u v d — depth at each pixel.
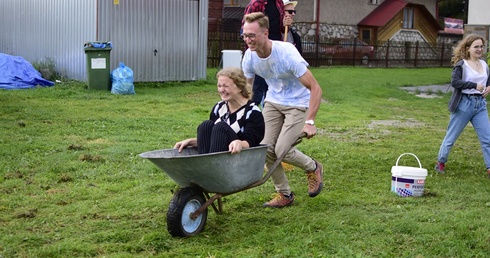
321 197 6.25
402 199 6.28
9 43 18.45
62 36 16.39
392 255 4.62
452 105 7.48
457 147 9.74
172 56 17.02
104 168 7.20
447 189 6.77
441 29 38.69
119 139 8.98
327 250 4.71
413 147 9.43
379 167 7.86
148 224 5.26
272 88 5.84
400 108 14.95
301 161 5.82
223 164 4.80
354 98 16.31
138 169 7.21
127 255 4.55
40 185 6.42
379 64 32.56
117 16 15.75
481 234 5.06
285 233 5.09
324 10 32.50
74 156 7.69
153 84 16.47
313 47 29.83
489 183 7.17
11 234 4.93
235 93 5.17
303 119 5.73
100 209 5.66
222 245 4.84
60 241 4.82
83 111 11.59
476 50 7.41
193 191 4.98
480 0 19.89
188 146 5.32
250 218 5.54
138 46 16.27
